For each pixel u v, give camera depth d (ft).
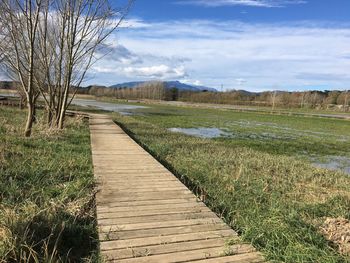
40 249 13.44
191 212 17.67
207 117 132.16
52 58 49.83
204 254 13.35
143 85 361.92
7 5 38.06
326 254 13.61
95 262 13.25
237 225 17.30
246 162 36.45
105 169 26.40
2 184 20.66
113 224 15.83
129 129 64.80
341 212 21.39
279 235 14.97
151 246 13.85
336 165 46.01
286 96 311.47
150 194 20.45
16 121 59.93
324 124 121.80
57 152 33.01
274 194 24.89
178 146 45.14
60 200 18.98
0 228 13.78
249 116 149.69
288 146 60.95
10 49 41.16
